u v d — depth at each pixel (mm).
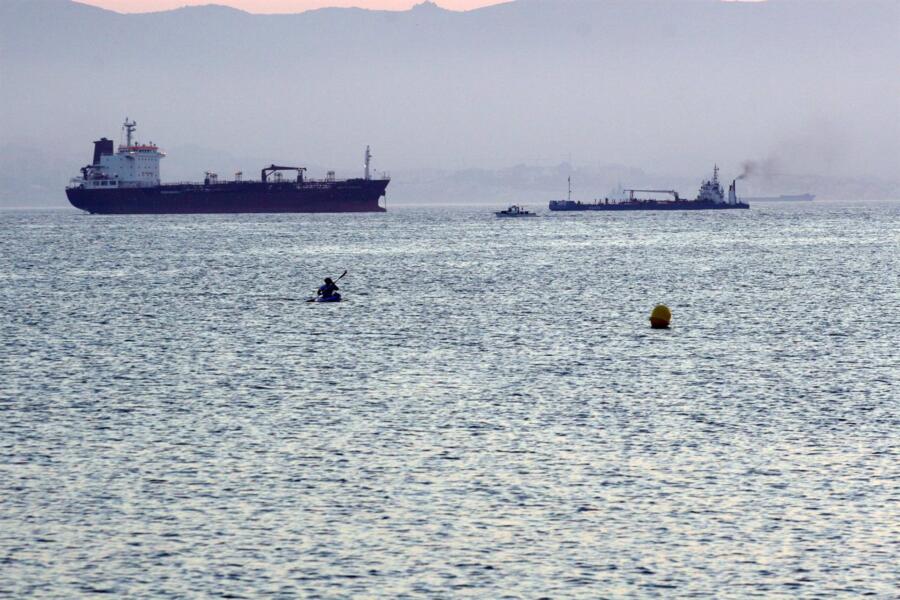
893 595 116500
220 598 116062
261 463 161500
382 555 126562
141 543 130000
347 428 182375
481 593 117188
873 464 158625
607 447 169125
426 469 157750
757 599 115875
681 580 120125
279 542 130250
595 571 122438
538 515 138625
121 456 165625
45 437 177125
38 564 124312
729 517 137625
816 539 130500
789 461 160625
